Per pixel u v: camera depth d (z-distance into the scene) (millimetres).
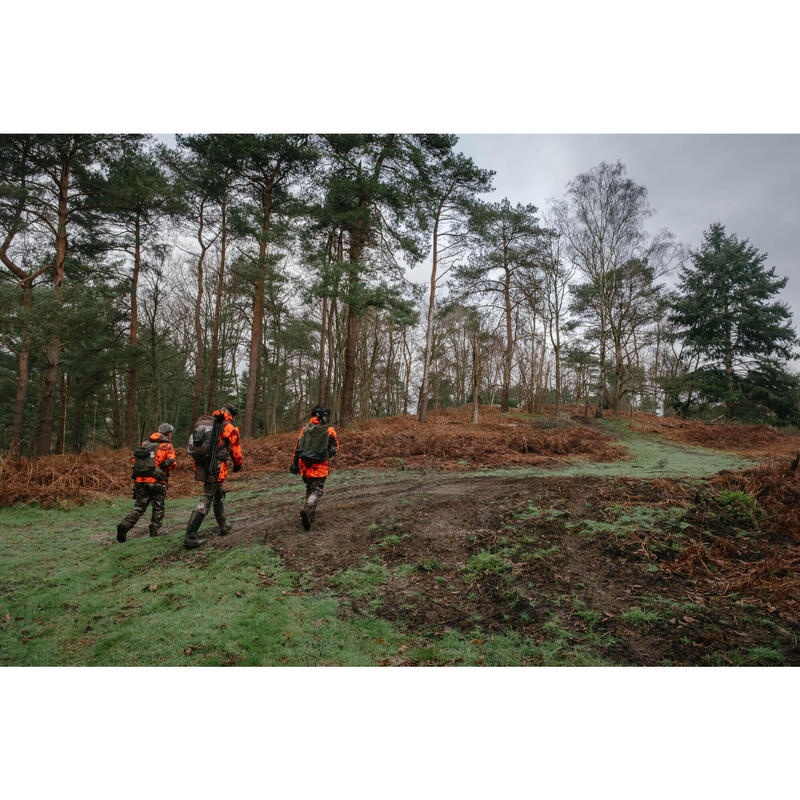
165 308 27234
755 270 28078
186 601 4066
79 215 17391
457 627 3754
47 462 10031
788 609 3752
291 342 28766
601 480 6969
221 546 5504
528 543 5090
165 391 27328
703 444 17141
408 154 16609
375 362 23891
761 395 26359
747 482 6102
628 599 4023
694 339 28656
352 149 16625
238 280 22328
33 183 14734
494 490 7133
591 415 28172
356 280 15758
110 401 27344
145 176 15188
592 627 3678
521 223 24516
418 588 4367
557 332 23234
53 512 7445
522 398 38094
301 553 5180
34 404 27703
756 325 27156
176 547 5531
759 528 5129
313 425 6199
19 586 4402
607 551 4824
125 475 10094
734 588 4113
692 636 3500
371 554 5137
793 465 6426
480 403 36125
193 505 7926
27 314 10648
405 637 3613
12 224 14852
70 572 4750
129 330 20500
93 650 3338
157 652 3305
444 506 6379
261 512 7047
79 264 18859
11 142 13852
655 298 25984
